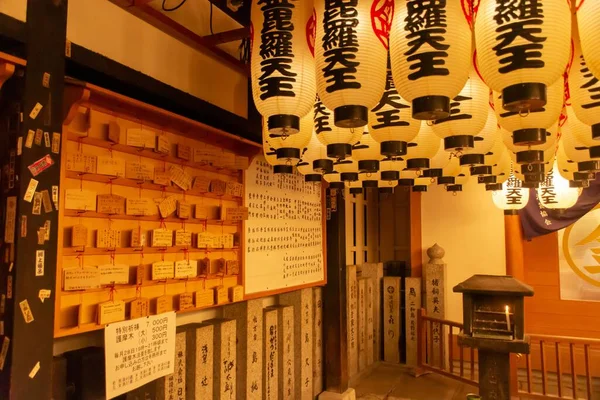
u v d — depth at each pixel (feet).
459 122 7.99
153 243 8.69
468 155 9.90
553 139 10.59
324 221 16.46
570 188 16.49
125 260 8.32
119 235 8.12
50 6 6.23
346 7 6.07
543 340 15.06
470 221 22.25
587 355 14.44
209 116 10.58
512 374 18.01
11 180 5.86
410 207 23.27
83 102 6.92
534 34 5.38
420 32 5.71
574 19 8.06
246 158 11.18
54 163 6.17
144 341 8.33
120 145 8.18
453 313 22.08
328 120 8.59
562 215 19.69
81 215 7.55
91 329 7.49
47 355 5.93
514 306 13.30
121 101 7.80
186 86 10.63
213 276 10.55
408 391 17.76
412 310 21.39
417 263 22.71
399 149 8.26
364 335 20.34
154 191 9.04
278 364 13.58
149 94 9.06
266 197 12.95
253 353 11.87
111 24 8.75
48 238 6.03
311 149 10.21
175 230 9.37
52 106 6.16
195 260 9.93
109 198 7.86
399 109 8.11
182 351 9.49
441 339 18.81
